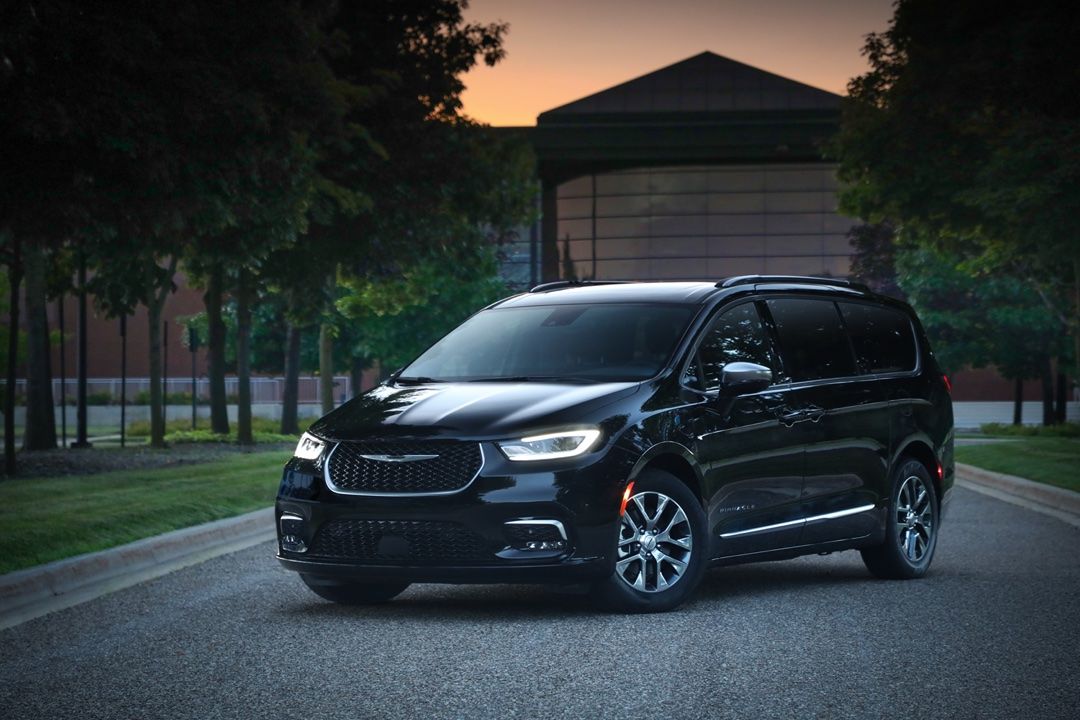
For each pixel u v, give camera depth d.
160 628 8.23
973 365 54.03
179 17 15.40
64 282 32.47
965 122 26.67
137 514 13.50
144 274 29.78
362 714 5.87
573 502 7.87
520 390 8.41
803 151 82.75
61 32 14.05
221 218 17.30
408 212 26.92
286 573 10.84
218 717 5.85
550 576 7.86
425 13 27.67
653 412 8.38
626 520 8.19
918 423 10.65
